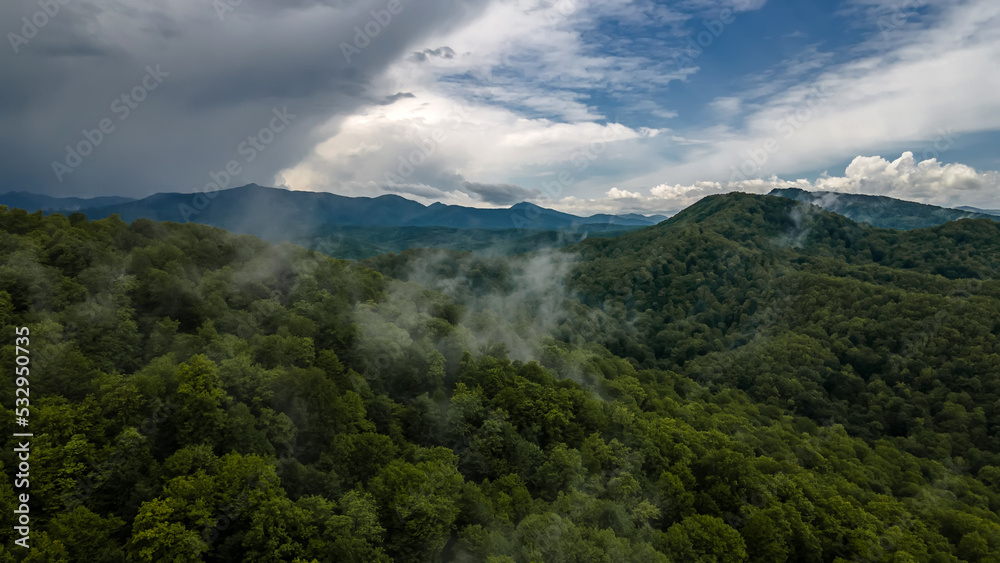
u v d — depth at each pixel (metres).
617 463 77.75
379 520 55.16
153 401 55.91
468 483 64.06
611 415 94.19
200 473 49.47
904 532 77.94
